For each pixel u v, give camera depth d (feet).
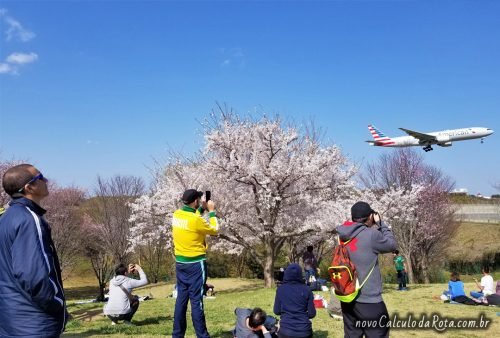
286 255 79.46
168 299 46.06
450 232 94.53
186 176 57.06
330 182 58.75
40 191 9.42
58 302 8.82
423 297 38.24
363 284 13.33
